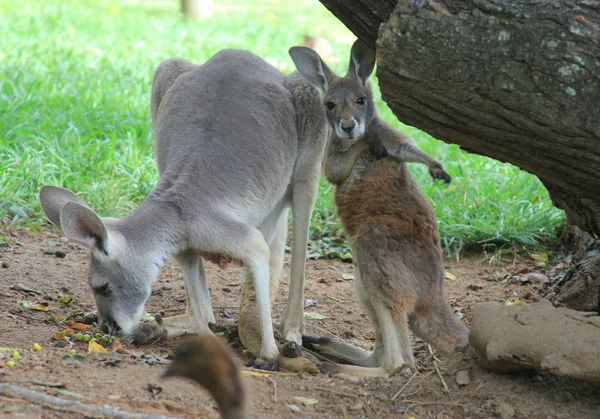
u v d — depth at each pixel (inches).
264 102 383.2
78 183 555.8
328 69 399.2
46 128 616.7
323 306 463.8
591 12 285.9
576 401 301.4
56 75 761.6
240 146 366.6
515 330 302.8
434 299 370.3
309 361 348.5
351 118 378.9
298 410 295.6
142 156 598.5
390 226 372.5
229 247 347.9
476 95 301.1
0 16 1087.0
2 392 274.5
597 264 402.3
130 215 354.6
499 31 293.1
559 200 357.7
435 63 302.0
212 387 191.2
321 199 585.6
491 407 302.2
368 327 440.5
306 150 398.0
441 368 337.1
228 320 432.5
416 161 378.9
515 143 308.3
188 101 381.7
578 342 292.8
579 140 294.2
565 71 287.3
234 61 397.4
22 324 389.7
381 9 335.9
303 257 398.3
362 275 368.8
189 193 353.1
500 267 517.3
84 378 300.7
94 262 346.9
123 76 796.0
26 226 534.3
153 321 398.9
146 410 276.7
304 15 1349.7
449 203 565.0
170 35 1049.5
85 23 1095.6
